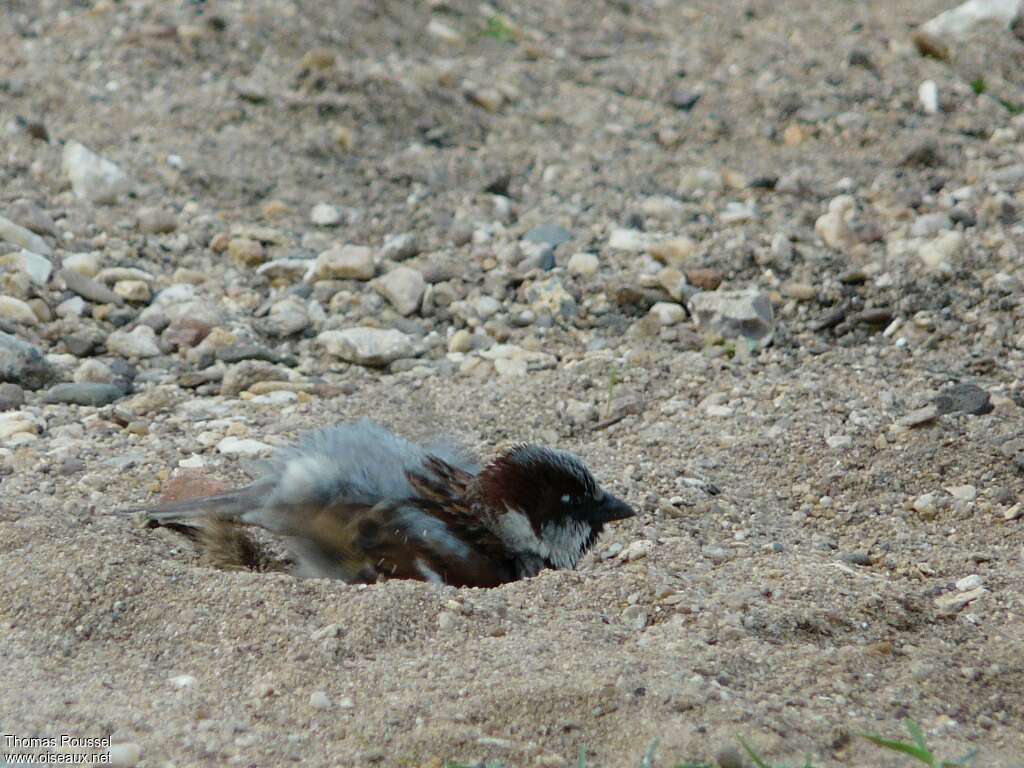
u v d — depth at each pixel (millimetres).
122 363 11570
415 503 8062
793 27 20500
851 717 6199
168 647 6805
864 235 13797
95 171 14172
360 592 7191
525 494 8219
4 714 6043
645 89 18297
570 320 12836
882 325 12344
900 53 18781
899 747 5746
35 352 11070
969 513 9281
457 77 17984
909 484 9672
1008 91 17828
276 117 16203
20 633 6863
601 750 5875
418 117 16609
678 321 12672
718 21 21000
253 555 8156
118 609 7043
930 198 14711
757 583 7879
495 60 19031
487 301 13070
